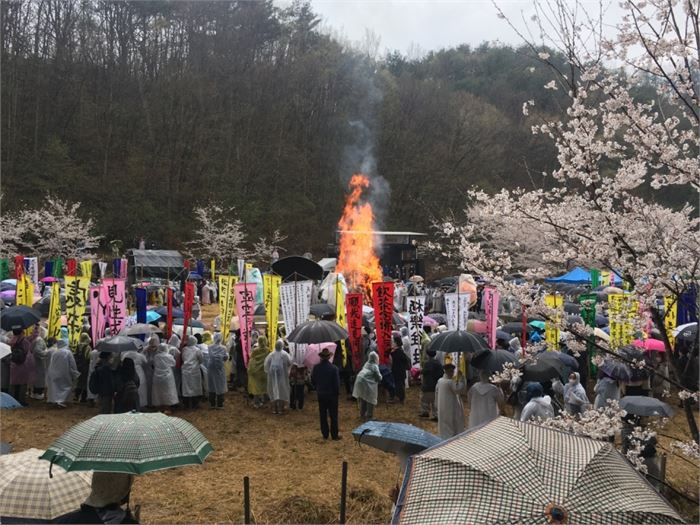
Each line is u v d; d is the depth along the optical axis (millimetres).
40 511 4559
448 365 10125
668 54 5941
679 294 6227
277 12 69688
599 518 3350
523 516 3340
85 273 22453
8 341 12820
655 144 6508
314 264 26922
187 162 58156
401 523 3574
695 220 6289
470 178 60250
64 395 12633
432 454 3928
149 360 12445
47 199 46406
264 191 60219
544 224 6996
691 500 6273
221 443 10914
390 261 43188
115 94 58594
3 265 25891
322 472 9523
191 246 52719
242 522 7605
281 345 12727
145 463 4363
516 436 3885
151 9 60125
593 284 24484
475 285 24984
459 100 67000
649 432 6520
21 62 53312
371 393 12148
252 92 63812
